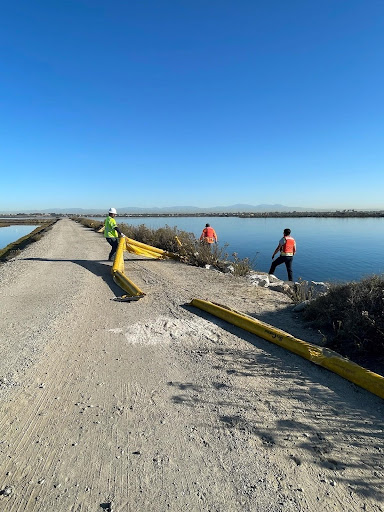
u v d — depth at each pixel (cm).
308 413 308
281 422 295
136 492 224
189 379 375
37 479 236
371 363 398
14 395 346
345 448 262
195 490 225
